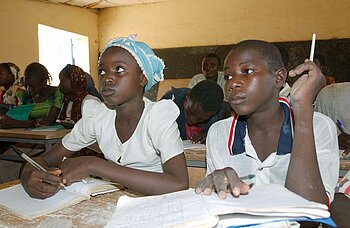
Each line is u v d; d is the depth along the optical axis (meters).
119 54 0.98
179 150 1.00
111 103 1.00
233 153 0.93
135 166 1.08
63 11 5.97
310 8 5.27
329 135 0.85
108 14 6.65
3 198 0.85
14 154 2.68
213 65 3.51
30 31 5.32
